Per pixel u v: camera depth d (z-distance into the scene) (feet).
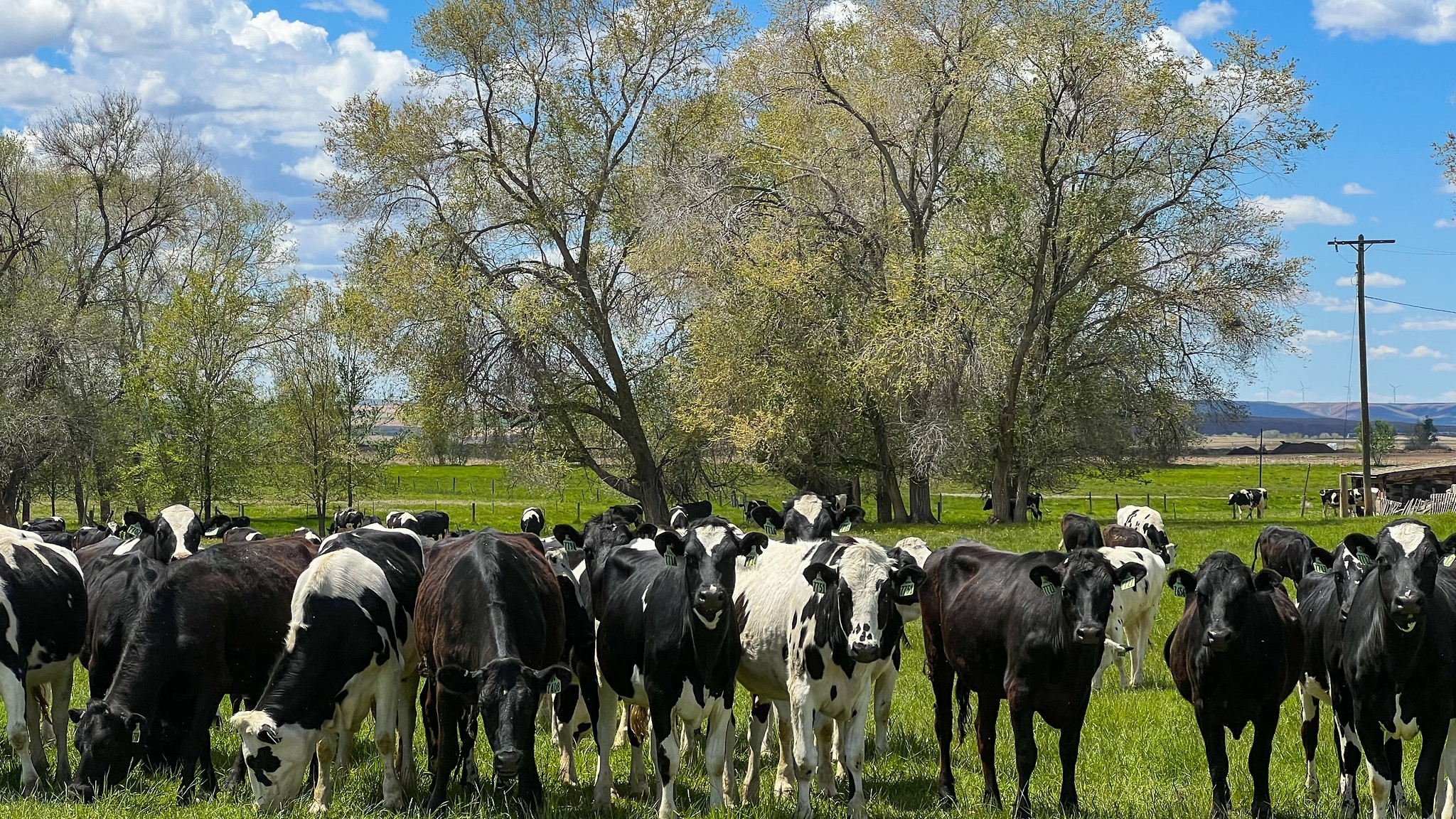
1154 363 134.10
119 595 35.68
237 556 34.99
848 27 139.95
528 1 139.85
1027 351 134.51
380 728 32.07
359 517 64.23
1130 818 29.84
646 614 31.48
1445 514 120.16
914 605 44.34
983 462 142.82
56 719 36.83
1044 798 31.78
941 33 133.39
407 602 35.35
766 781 36.45
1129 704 44.06
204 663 32.32
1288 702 44.39
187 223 166.20
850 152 138.41
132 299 160.45
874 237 135.85
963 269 125.39
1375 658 28.60
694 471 153.07
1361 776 33.86
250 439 141.18
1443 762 29.04
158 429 136.15
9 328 138.21
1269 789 32.04
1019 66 126.82
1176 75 122.72
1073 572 28.43
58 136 160.45
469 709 31.81
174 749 32.14
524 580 32.30
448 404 139.13
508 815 29.63
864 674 30.73
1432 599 28.43
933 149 138.41
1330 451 619.26
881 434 146.20
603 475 150.71
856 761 30.66
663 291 136.87
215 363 137.28
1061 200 128.36
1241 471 368.68
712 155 139.33
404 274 135.03
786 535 43.80
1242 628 28.55
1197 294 126.21
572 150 145.18
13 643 33.55
